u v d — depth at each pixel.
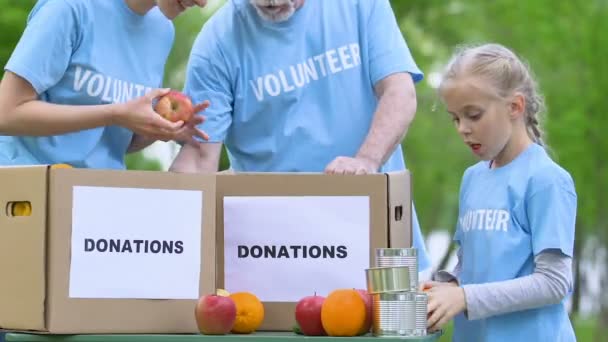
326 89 5.12
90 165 4.86
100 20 4.79
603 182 15.70
